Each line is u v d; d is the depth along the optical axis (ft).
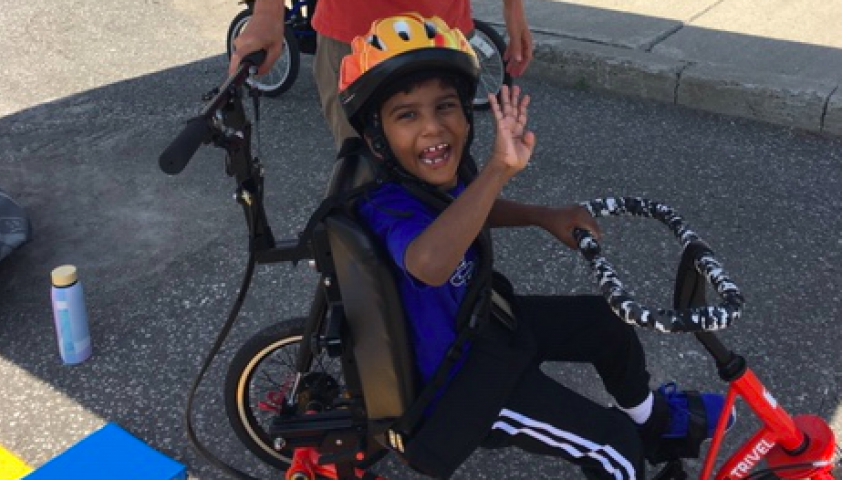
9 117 17.87
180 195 14.89
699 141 15.83
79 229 14.01
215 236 13.69
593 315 7.63
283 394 8.68
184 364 10.99
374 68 6.08
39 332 11.67
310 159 15.89
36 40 21.52
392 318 6.40
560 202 14.10
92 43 21.27
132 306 12.11
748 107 16.47
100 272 12.89
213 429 9.96
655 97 17.40
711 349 6.70
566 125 16.55
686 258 6.56
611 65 17.56
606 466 6.82
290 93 18.56
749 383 6.80
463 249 5.94
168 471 9.13
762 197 13.98
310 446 7.86
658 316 5.83
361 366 6.63
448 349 6.55
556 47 18.08
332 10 9.95
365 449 7.55
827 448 7.09
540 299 7.82
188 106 18.08
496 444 6.97
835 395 10.07
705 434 7.65
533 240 13.05
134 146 16.56
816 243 12.81
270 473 9.34
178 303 12.16
